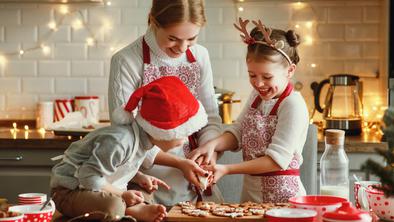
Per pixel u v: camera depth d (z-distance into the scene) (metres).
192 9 2.41
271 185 2.52
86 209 2.11
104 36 4.48
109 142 2.13
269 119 2.55
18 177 3.86
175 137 2.13
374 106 4.38
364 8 4.36
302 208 1.98
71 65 4.50
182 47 2.49
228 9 4.40
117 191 2.19
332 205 1.96
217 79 4.43
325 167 2.31
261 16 4.39
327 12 4.38
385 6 4.17
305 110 2.56
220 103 4.00
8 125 4.51
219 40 4.41
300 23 4.38
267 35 2.44
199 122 2.18
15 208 2.03
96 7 4.47
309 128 3.02
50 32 4.49
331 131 2.32
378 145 3.73
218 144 2.63
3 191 3.88
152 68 2.66
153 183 2.51
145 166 2.56
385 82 4.15
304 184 3.00
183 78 2.70
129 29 4.47
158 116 2.13
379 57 4.37
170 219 2.03
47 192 3.87
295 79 4.41
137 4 4.46
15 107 4.53
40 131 4.24
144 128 2.15
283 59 2.49
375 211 2.00
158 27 2.46
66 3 4.48
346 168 2.31
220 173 2.47
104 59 4.48
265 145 2.56
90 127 4.00
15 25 4.49
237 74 4.41
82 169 2.14
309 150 3.01
